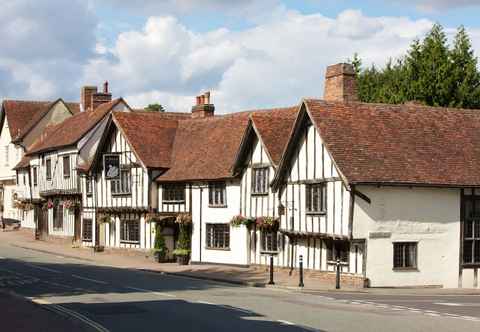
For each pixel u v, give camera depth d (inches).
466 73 1808.6
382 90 1972.2
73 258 1525.6
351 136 1165.1
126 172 1596.9
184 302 804.0
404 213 1133.7
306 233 1186.0
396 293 1038.4
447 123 1286.9
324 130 1154.7
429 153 1198.3
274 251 1299.2
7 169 2509.8
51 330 572.7
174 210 1505.9
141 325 629.0
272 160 1275.8
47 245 1833.2
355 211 1096.2
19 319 633.0
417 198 1146.0
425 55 1823.3
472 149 1250.0
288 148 1219.9
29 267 1272.1
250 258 1352.1
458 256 1172.5
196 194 1464.1
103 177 1674.5
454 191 1177.4
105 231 1686.8
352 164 1111.0
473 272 1185.4
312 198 1180.5
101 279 1090.1
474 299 963.3
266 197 1307.8
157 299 833.5
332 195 1132.5
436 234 1157.1
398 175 1124.5
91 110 2011.6
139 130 1611.7
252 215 1337.4
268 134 1321.4
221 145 1491.1
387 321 661.9
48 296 860.0
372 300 899.4
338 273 1066.7
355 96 1291.8
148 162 1529.3
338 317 685.9
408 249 1139.9
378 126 1211.2
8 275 1127.6
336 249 1157.1
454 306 840.3
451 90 1795.0
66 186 1867.6
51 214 1978.3
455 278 1169.4
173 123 1686.8
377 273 1107.9
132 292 910.4
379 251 1111.0
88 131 1824.6
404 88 1843.0
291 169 1233.4
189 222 1459.2
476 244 1194.6
